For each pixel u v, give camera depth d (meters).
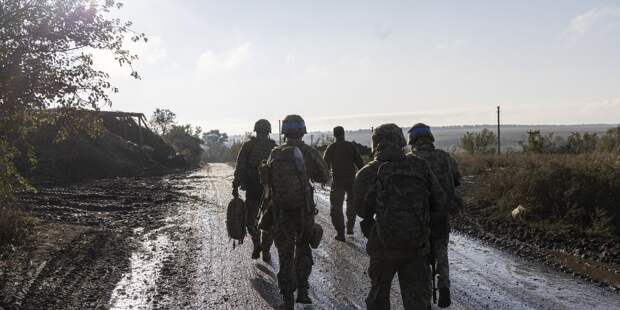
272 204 5.61
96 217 12.04
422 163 4.18
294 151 5.53
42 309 5.38
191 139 61.91
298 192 5.45
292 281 5.36
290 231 5.45
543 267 6.91
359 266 7.27
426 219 4.05
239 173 7.25
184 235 9.82
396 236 3.98
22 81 7.09
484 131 31.55
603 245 7.75
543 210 9.88
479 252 7.85
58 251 7.76
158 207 14.27
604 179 9.76
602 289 5.87
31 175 23.00
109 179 25.61
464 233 9.27
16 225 8.59
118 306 5.59
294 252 5.74
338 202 9.02
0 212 8.61
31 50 7.26
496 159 20.03
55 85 7.40
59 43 7.41
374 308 4.17
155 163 33.22
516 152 25.17
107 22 7.64
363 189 4.16
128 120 40.31
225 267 7.30
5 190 8.39
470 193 12.91
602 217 8.79
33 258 7.25
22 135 8.01
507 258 7.45
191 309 5.49
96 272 6.91
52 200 15.05
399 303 5.52
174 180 25.38
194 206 14.48
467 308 5.29
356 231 9.99
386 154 4.17
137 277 6.75
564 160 12.03
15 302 5.44
